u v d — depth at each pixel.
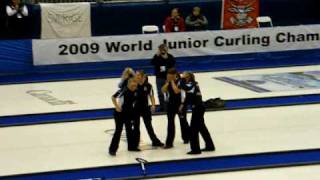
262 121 41.09
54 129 39.97
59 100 48.34
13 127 40.59
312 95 48.53
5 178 30.19
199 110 33.38
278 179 29.19
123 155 33.75
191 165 31.67
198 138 33.50
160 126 40.09
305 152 33.75
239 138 36.97
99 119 42.34
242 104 45.94
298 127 39.38
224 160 32.47
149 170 30.92
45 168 31.78
